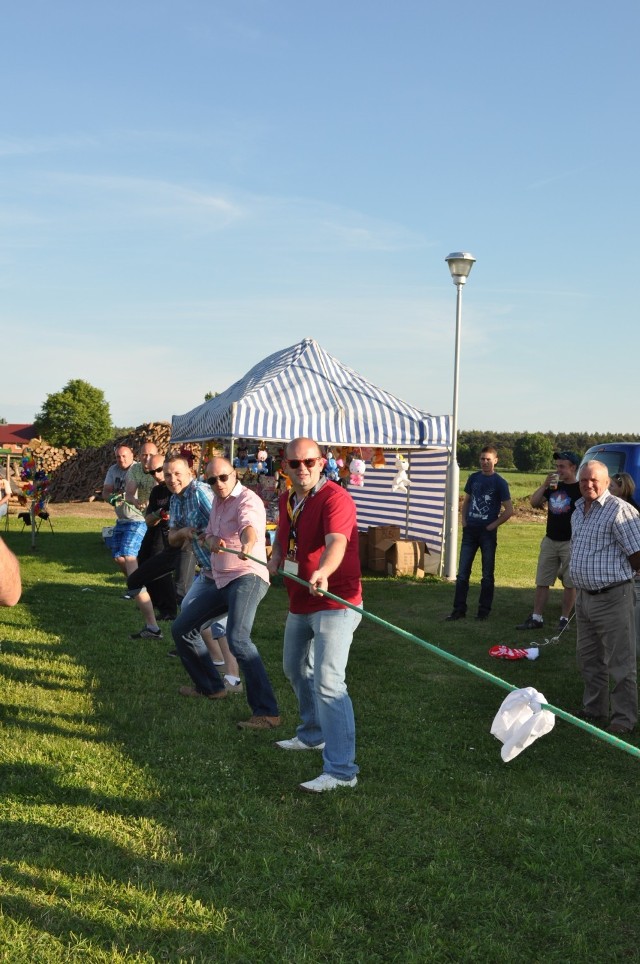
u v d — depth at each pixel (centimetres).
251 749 499
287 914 323
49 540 1669
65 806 399
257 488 1268
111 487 928
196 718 550
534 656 782
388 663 746
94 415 8938
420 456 1434
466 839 396
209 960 288
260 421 1169
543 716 298
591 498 581
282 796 434
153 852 361
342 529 451
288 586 487
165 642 774
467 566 970
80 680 625
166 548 782
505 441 7456
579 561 586
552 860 377
